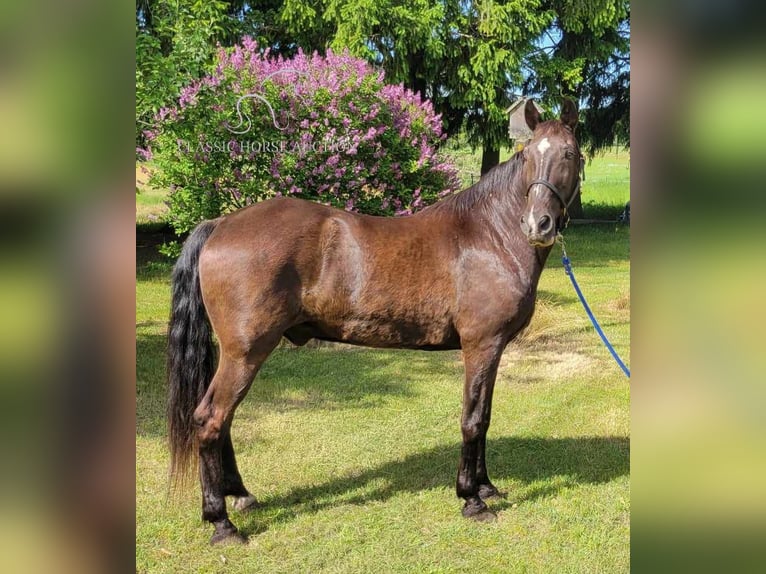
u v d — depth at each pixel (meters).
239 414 4.75
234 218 3.08
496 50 12.53
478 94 13.06
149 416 4.65
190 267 3.03
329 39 12.26
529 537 3.14
